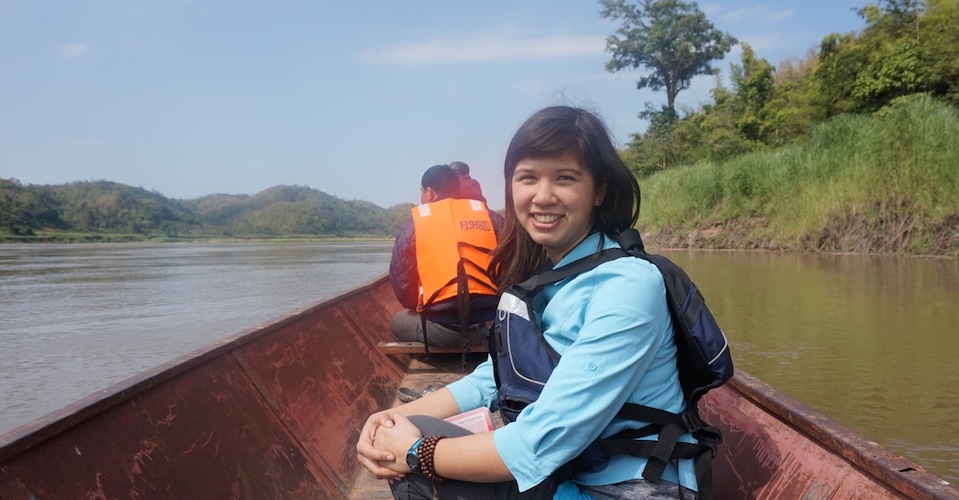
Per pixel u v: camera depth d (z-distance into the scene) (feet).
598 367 4.52
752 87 100.48
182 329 37.81
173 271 88.12
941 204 46.26
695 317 4.83
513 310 5.24
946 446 13.19
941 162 46.32
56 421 5.37
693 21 130.62
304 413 9.43
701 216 70.13
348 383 11.63
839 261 45.19
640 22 137.08
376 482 9.11
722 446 7.33
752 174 66.18
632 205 5.27
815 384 17.17
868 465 5.15
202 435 7.07
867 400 15.84
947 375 17.61
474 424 5.65
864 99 70.69
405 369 14.78
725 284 35.45
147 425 6.43
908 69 66.49
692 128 111.55
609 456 4.86
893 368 18.37
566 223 5.08
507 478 4.79
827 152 56.85
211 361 8.16
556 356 5.02
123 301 51.52
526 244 5.81
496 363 5.66
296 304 48.67
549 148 4.94
